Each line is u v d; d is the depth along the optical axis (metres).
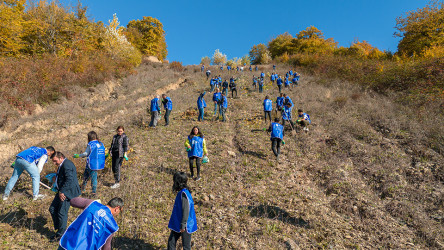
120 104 14.22
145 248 4.05
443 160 7.22
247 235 4.45
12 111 10.23
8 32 14.45
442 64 15.16
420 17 25.70
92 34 22.11
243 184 6.32
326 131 10.16
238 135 10.05
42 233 4.31
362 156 7.97
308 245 4.25
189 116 12.86
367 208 5.45
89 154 5.55
